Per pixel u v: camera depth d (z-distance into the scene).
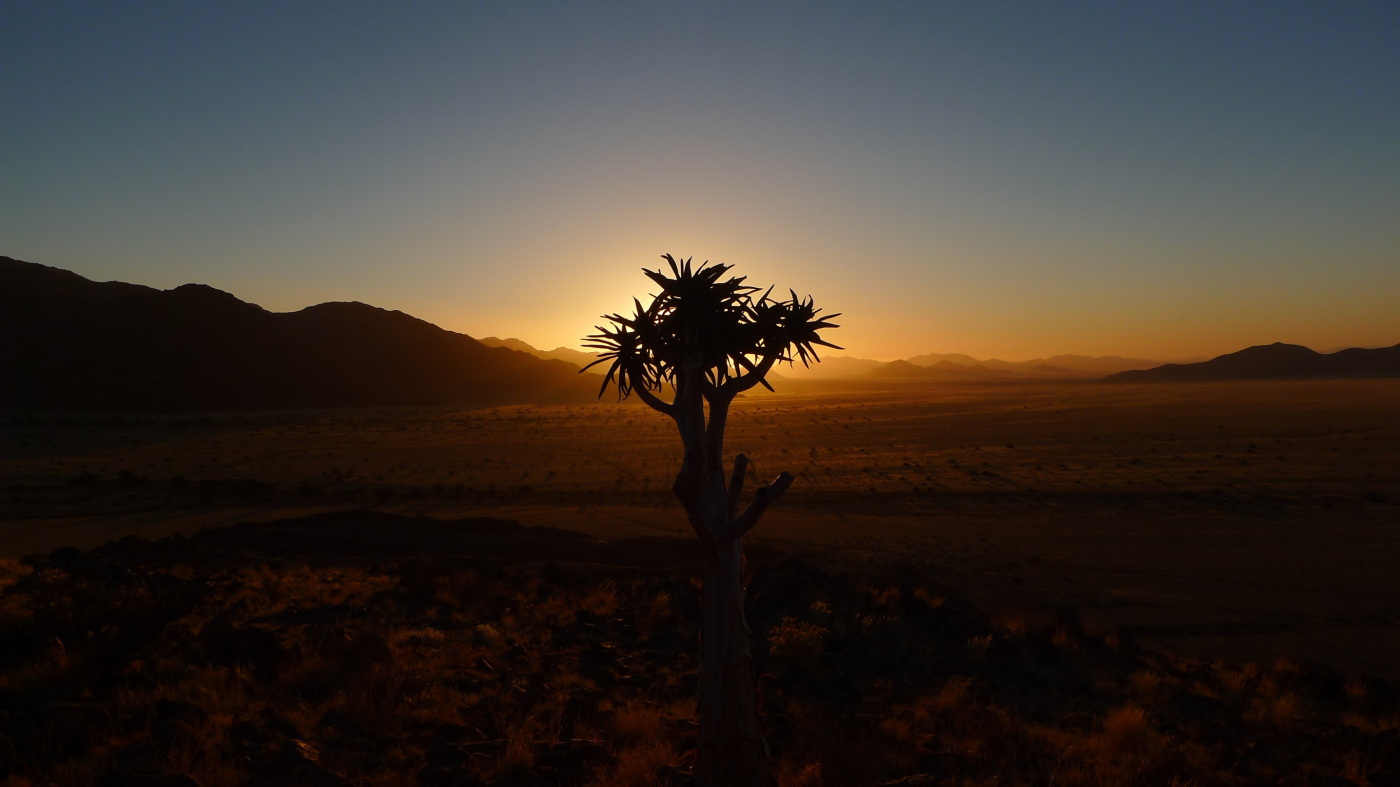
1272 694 16.19
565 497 58.84
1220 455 81.25
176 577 17.39
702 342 5.43
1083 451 87.62
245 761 6.88
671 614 17.16
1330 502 53.03
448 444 102.00
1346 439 93.31
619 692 11.12
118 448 93.06
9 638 9.70
